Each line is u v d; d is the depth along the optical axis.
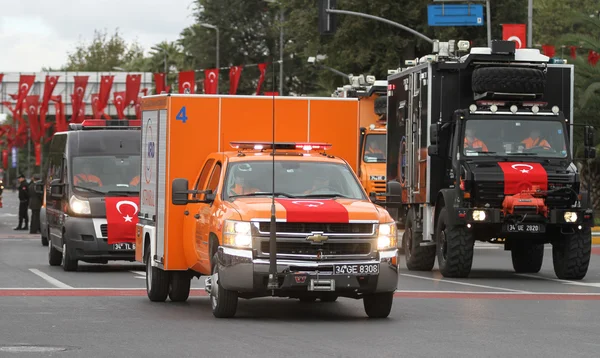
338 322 36.69
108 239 59.41
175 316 38.25
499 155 57.44
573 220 55.75
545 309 41.75
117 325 35.47
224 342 31.47
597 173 111.44
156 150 43.22
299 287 35.34
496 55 59.84
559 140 57.94
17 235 101.56
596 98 104.31
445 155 59.44
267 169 38.88
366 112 82.56
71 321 36.56
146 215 45.03
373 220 36.06
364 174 80.00
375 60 140.75
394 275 36.19
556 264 58.03
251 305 42.47
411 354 29.31
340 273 35.50
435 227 60.12
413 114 63.75
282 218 35.38
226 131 42.34
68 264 60.34
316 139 43.56
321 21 87.88
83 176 61.41
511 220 55.91
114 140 62.81
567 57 107.50
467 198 56.06
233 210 36.25
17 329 34.38
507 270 64.44
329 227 35.72
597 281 56.16
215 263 37.03
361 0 139.12
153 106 43.97
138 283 52.56
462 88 60.12
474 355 29.28
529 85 58.09
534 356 29.25
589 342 32.12
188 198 41.59
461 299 45.59
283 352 29.48
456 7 97.50
